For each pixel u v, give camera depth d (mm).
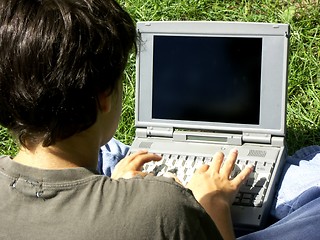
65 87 1501
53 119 1527
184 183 2363
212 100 2500
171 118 2555
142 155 2240
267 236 2137
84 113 1542
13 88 1514
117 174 2184
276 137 2461
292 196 2336
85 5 1555
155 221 1479
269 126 2455
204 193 2008
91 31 1529
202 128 2521
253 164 2375
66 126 1542
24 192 1493
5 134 3453
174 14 3771
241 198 2268
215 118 2506
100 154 2662
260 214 2227
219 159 2168
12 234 1475
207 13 3760
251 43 2428
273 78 2426
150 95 2564
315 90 3432
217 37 2455
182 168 2424
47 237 1459
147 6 3818
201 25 2461
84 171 1525
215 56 2471
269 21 3682
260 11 3754
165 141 2566
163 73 2535
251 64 2441
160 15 3773
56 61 1497
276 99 2434
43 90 1501
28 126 1536
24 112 1522
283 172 2447
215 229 1568
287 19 3664
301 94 3441
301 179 2396
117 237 1458
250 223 2221
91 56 1522
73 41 1505
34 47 1496
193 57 2494
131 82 3525
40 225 1468
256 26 2412
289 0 3770
